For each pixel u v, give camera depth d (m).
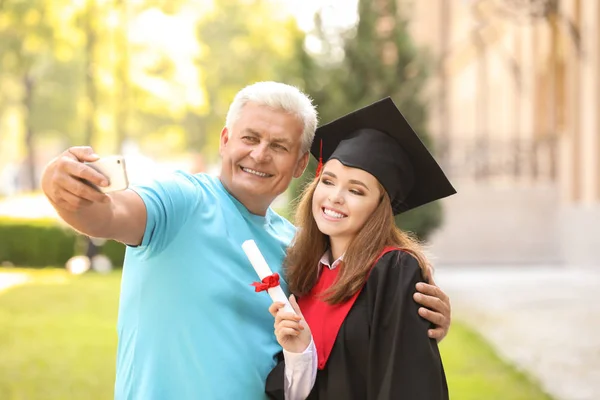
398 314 2.44
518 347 7.76
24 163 37.06
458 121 27.27
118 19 16.91
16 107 30.06
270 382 2.52
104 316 9.45
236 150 2.66
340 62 9.77
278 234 2.90
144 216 2.33
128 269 2.60
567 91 15.73
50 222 14.91
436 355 2.44
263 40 23.50
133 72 17.72
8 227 14.74
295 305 2.54
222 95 24.59
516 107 20.17
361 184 2.62
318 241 2.75
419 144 2.73
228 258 2.56
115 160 1.95
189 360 2.47
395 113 2.70
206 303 2.48
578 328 8.58
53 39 17.61
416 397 2.36
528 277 13.04
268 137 2.64
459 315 9.48
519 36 20.03
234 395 2.47
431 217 9.90
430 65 10.12
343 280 2.54
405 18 9.94
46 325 8.82
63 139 32.00
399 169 2.74
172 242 2.48
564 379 6.52
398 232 2.68
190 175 2.70
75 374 6.66
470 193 15.81
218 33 23.80
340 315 2.54
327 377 2.51
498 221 15.84
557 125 16.17
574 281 12.40
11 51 20.75
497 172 17.38
